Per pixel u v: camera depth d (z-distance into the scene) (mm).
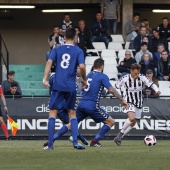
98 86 30859
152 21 60125
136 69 34188
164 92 48438
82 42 52375
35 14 59906
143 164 20406
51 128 26797
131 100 34188
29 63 59625
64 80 26234
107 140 39875
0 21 59656
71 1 55781
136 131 40750
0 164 20391
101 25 54531
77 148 27328
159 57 50094
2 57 54125
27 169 18938
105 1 55000
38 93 53375
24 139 40594
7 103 40719
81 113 31266
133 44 54531
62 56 26297
